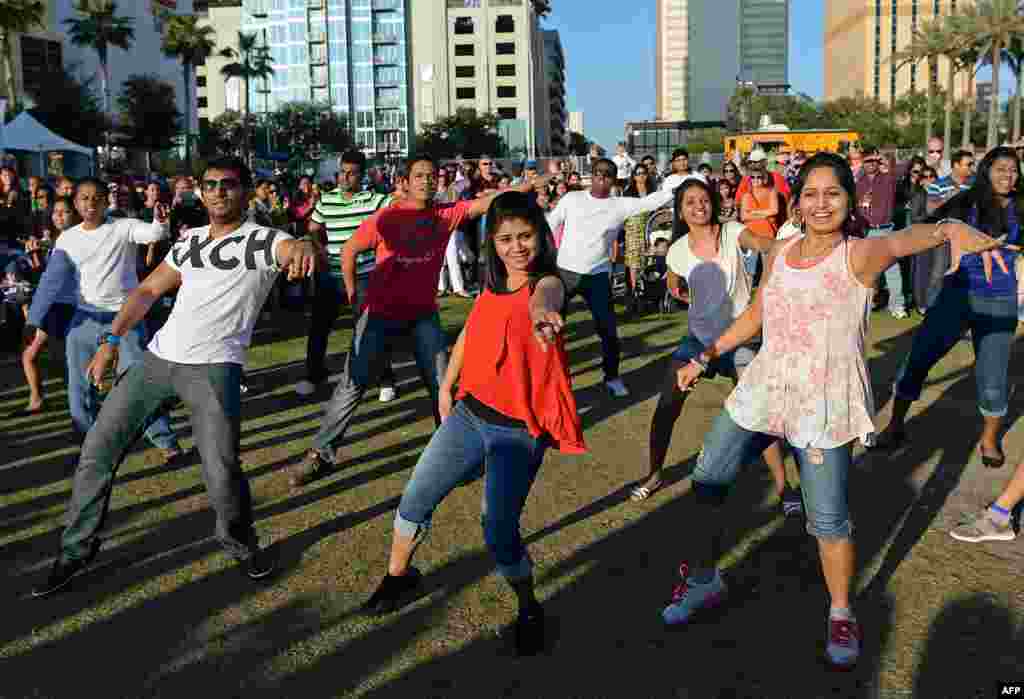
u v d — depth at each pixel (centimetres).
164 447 573
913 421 648
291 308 1245
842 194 305
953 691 307
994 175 508
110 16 6056
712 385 773
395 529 357
